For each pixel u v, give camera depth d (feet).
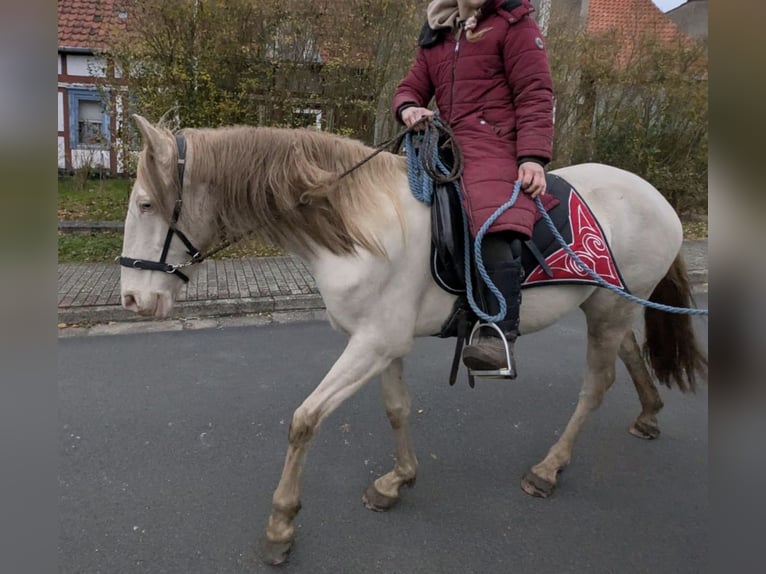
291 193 6.53
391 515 8.15
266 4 23.41
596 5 36.91
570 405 11.82
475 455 9.85
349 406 11.55
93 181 33.47
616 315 8.71
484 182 6.64
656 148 31.53
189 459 9.50
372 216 6.61
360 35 24.48
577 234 7.64
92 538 7.50
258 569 7.04
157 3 22.74
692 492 8.90
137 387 12.28
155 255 6.52
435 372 13.33
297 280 20.15
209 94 23.88
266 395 11.99
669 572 7.14
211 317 17.34
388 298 6.75
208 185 6.54
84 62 41.60
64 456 9.48
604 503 8.57
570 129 30.83
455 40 7.20
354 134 25.79
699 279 22.45
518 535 7.79
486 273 6.61
